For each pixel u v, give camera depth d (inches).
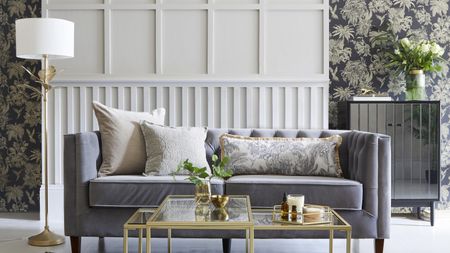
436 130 178.9
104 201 129.6
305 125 183.6
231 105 184.2
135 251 138.3
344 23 196.7
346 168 149.1
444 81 197.2
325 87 183.0
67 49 146.8
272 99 183.6
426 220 186.1
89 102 184.1
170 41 183.5
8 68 195.9
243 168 146.9
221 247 144.4
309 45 183.0
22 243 146.6
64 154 130.6
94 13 183.2
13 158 197.6
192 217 97.7
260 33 182.7
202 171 110.2
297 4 182.2
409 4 196.2
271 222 102.2
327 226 96.9
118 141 143.6
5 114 197.2
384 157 130.7
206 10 183.5
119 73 183.5
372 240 157.2
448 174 198.1
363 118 179.5
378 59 196.2
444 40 196.4
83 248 140.5
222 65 183.3
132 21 183.5
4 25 195.3
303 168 145.1
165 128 146.1
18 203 198.2
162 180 131.4
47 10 183.2
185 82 183.2
